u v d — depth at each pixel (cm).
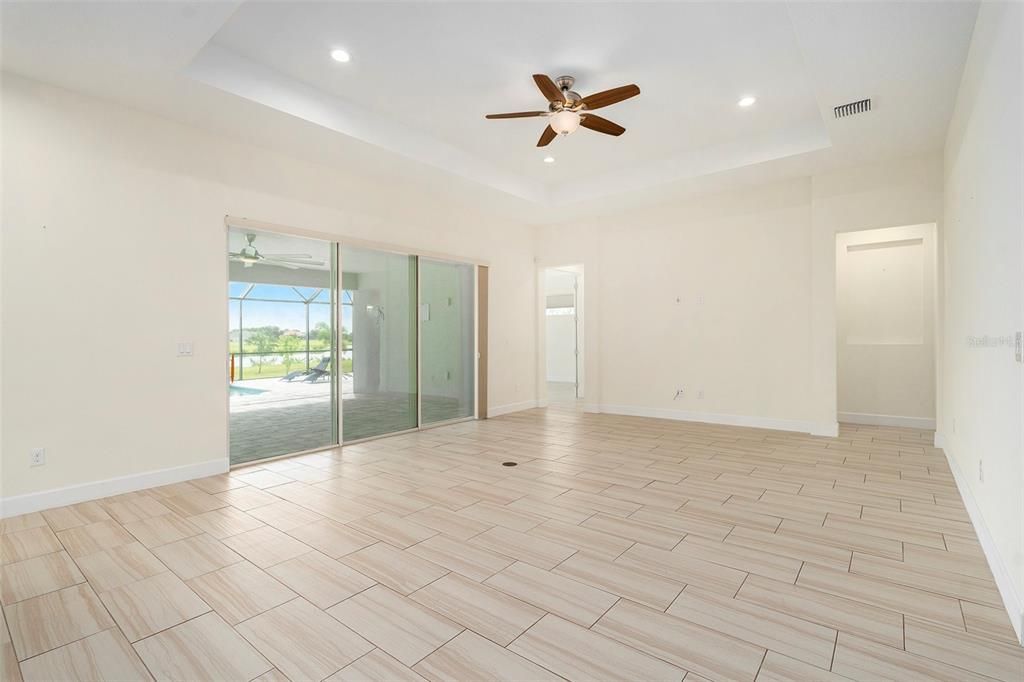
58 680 169
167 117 392
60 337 341
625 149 548
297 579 238
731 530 293
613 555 262
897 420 613
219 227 423
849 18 288
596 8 306
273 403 471
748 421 612
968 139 327
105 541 282
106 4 257
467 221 678
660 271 679
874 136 450
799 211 571
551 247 792
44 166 335
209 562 256
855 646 184
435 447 519
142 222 379
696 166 552
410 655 181
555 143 528
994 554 238
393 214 573
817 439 536
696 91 414
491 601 218
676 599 218
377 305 564
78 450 348
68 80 334
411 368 604
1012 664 173
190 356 404
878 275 628
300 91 397
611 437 562
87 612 211
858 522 304
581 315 927
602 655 180
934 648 183
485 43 344
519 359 772
